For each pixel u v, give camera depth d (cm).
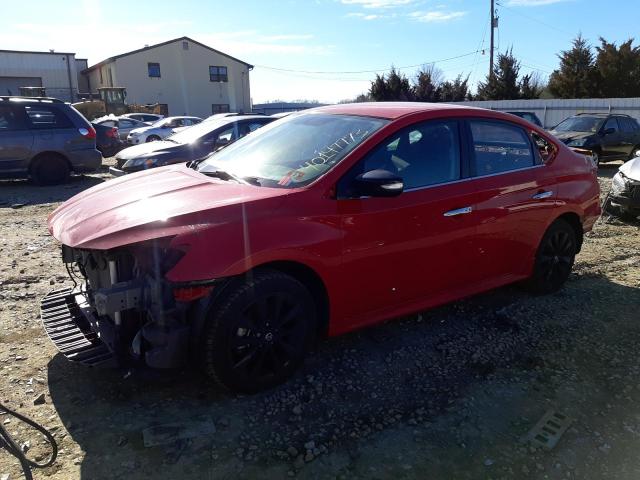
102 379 328
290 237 300
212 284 284
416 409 308
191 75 4603
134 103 4419
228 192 319
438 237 365
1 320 403
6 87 4269
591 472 261
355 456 268
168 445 271
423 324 416
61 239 300
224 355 293
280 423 292
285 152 368
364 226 329
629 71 3503
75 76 4512
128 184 362
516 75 3631
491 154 407
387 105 404
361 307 345
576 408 312
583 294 483
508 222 410
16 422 284
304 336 323
